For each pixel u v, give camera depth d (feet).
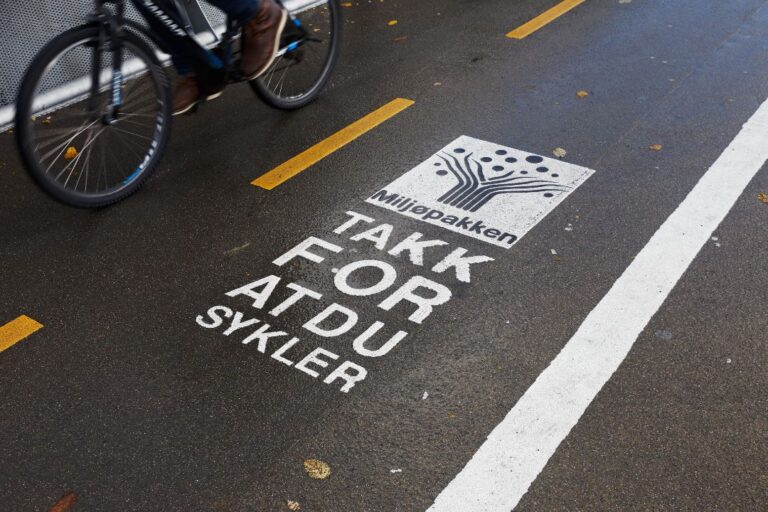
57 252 14.87
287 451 10.64
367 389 11.54
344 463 10.43
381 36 23.61
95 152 17.34
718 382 11.36
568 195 15.75
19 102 13.96
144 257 14.61
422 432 10.82
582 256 14.02
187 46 16.11
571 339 12.25
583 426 10.78
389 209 15.62
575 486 9.97
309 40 18.70
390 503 9.88
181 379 11.87
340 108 19.69
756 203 15.21
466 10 25.30
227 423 11.10
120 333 12.84
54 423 11.26
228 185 16.70
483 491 9.98
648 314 12.66
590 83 20.21
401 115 19.20
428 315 12.87
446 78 20.93
